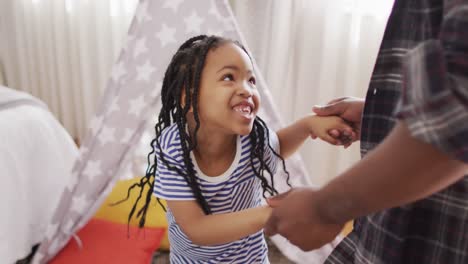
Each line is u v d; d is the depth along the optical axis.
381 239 0.44
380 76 0.47
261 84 1.13
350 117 0.71
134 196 1.62
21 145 1.37
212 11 1.08
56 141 1.57
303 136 0.76
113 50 2.09
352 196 0.33
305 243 0.40
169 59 1.09
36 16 2.10
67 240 1.31
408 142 0.29
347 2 1.75
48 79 2.23
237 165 0.70
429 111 0.28
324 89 1.85
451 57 0.29
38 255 1.30
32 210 1.40
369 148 0.48
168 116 0.75
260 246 0.83
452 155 0.27
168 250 1.53
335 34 1.79
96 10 2.03
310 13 1.80
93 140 1.15
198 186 0.66
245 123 0.61
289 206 0.40
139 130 1.15
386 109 0.46
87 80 2.15
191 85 0.64
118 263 1.32
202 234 0.57
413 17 0.43
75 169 1.19
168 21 1.07
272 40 1.83
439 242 0.42
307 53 1.86
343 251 0.56
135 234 1.43
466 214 0.40
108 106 1.14
